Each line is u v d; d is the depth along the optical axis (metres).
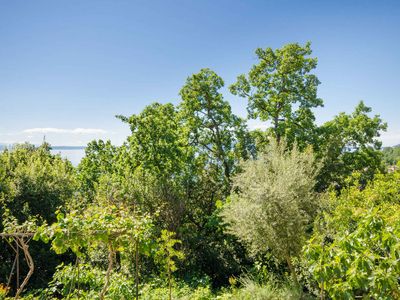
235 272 12.23
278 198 8.71
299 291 7.93
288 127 18.95
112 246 5.08
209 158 19.05
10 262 12.45
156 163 15.87
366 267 3.17
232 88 20.62
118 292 6.50
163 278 10.34
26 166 15.30
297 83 19.39
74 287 6.79
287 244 8.79
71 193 15.65
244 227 9.16
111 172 20.30
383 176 12.56
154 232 11.19
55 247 4.42
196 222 15.14
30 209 13.27
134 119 16.08
